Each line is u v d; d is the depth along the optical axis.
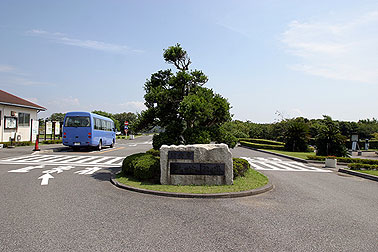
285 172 12.77
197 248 4.04
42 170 10.87
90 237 4.35
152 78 11.21
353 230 5.02
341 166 16.22
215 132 9.76
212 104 9.61
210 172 8.33
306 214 5.95
